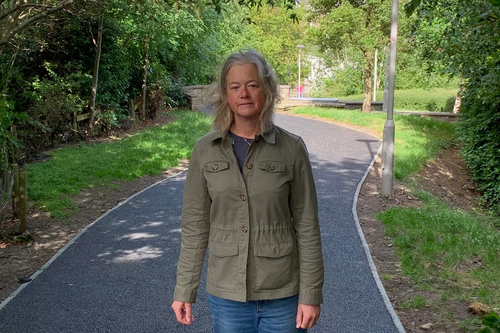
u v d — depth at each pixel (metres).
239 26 30.62
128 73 18.14
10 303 4.67
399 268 5.58
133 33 17.48
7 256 6.05
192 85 26.81
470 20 7.42
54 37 14.56
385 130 9.09
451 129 18.91
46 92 13.07
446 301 4.61
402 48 23.19
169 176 10.98
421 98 33.28
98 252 6.12
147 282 5.18
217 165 2.19
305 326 2.19
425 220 7.40
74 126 14.09
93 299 4.75
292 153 2.19
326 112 24.02
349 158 13.12
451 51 8.52
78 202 8.52
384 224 7.38
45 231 7.01
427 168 12.69
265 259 2.16
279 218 2.18
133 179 10.41
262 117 2.18
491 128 11.88
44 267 5.62
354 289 4.95
